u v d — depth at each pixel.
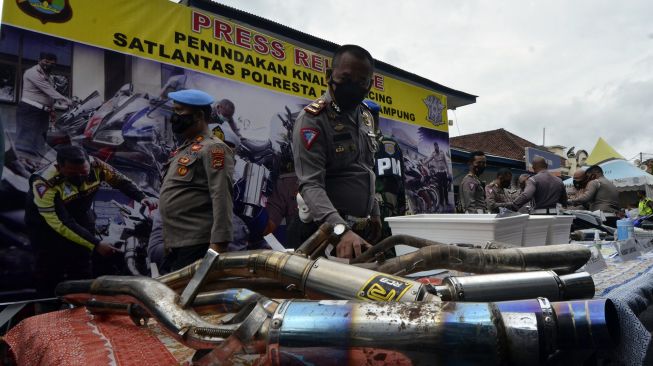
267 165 3.54
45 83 2.44
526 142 20.61
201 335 0.54
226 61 3.32
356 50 1.38
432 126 5.43
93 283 0.82
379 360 0.41
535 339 0.37
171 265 1.87
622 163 9.61
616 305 0.43
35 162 2.38
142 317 0.78
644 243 1.90
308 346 0.43
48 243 2.39
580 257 0.85
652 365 0.56
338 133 1.43
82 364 0.57
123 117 2.75
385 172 3.05
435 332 0.39
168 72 2.99
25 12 2.38
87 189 2.57
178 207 1.74
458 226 1.31
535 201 4.39
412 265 0.84
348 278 0.59
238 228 3.34
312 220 1.39
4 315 2.23
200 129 1.88
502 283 0.60
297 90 3.80
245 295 0.62
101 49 2.68
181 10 3.08
